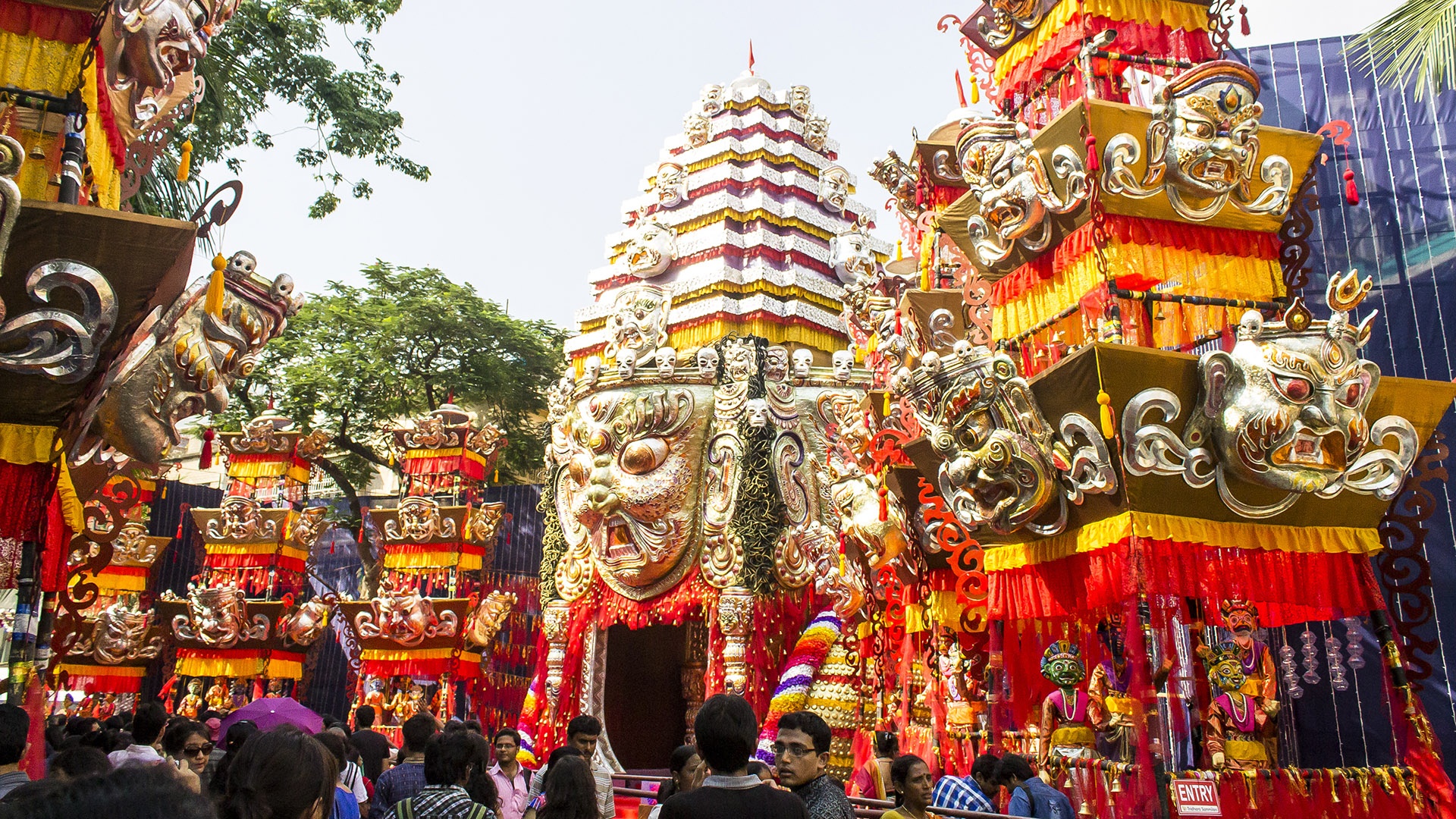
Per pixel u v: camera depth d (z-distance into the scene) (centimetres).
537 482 3428
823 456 1714
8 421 767
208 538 2620
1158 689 920
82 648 2320
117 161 971
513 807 884
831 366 1906
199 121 1842
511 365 3325
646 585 1702
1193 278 1073
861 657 1516
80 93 803
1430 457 1039
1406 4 1378
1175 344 1123
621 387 1736
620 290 1847
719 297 1866
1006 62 1313
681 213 2038
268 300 946
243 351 950
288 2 2014
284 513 2616
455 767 557
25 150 829
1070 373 962
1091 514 993
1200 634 1070
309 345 3136
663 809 431
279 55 2002
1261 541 982
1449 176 1370
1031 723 1184
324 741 658
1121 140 1023
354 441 3244
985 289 1243
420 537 2564
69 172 789
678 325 1903
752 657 1573
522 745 1744
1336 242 1420
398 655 2442
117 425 909
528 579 2714
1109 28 1183
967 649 1309
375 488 3741
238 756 401
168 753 760
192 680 2527
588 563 1775
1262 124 1497
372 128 2125
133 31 877
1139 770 898
